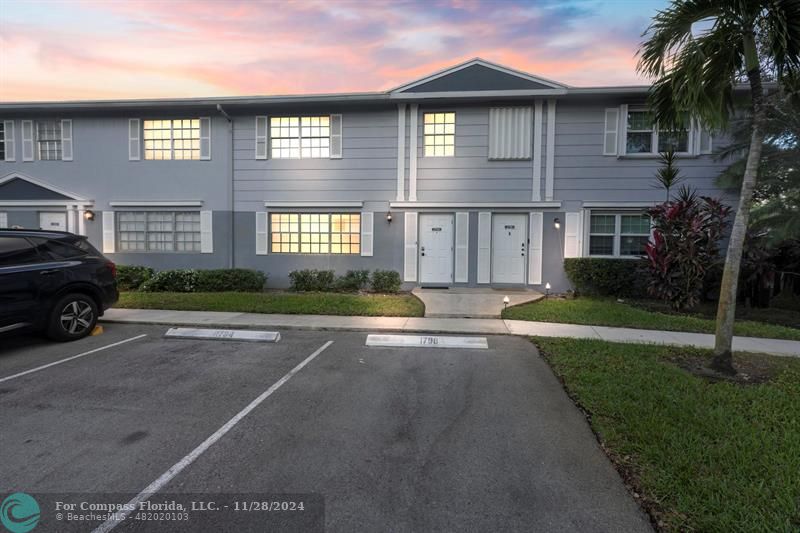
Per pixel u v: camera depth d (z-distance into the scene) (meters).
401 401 4.07
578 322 7.61
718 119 5.79
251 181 12.15
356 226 12.00
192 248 12.51
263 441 3.22
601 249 11.19
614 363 5.10
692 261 8.30
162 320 7.62
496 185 11.32
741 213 4.81
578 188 11.05
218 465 2.87
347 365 5.25
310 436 3.31
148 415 3.69
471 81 10.97
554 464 2.89
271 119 12.16
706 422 3.36
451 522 2.27
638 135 10.95
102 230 12.57
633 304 9.41
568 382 4.47
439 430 3.43
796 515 2.26
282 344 6.29
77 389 4.32
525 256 11.35
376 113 11.66
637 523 2.27
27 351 5.77
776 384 4.36
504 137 11.23
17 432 3.34
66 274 6.21
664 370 4.79
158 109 12.06
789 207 8.74
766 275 9.27
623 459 2.90
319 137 12.01
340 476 2.74
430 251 11.63
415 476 2.73
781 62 4.82
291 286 11.67
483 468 2.83
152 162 12.36
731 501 2.37
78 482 2.64
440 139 11.58
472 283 11.48
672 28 5.06
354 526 2.23
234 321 7.59
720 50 5.14
